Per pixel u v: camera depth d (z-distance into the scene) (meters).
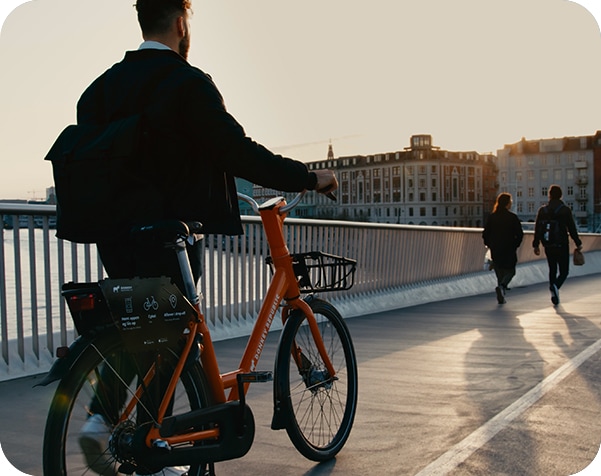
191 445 2.49
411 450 3.35
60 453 2.12
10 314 8.02
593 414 3.96
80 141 2.41
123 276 2.54
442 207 137.25
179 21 2.61
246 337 6.99
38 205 5.11
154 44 2.55
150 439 2.32
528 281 15.42
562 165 121.12
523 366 5.43
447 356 5.90
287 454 3.32
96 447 2.22
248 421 2.67
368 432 3.65
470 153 139.25
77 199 2.38
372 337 7.07
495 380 4.91
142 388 2.33
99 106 2.53
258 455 3.30
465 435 3.58
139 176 2.37
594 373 5.12
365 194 134.00
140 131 2.35
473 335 7.20
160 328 2.32
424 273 11.85
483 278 13.76
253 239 7.55
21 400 4.36
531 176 125.38
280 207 3.10
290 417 3.01
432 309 10.12
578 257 10.40
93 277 6.36
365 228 9.94
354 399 3.42
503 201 11.38
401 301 10.58
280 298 3.05
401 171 135.50
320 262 3.11
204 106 2.40
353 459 3.22
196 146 2.47
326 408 3.26
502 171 130.50
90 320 2.24
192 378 2.51
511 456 3.21
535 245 10.61
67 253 5.38
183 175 2.44
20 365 5.07
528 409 4.07
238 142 2.43
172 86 2.40
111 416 2.27
